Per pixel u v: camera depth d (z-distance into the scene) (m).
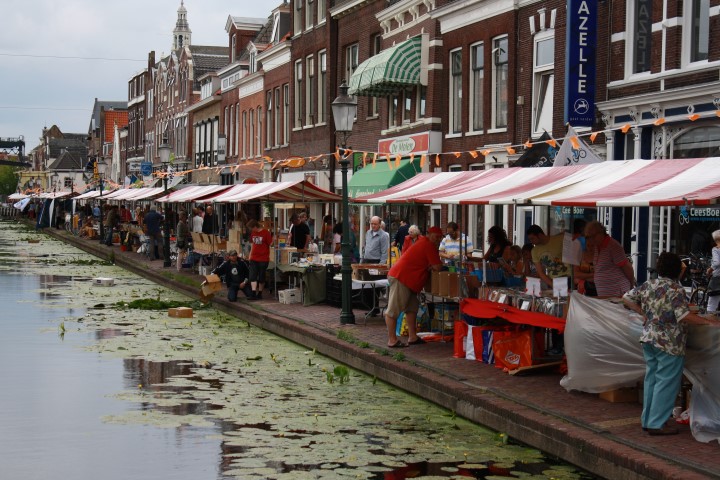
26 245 47.91
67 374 12.68
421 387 11.58
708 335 8.36
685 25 16.91
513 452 9.02
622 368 9.79
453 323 14.66
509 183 12.94
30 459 8.47
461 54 25.08
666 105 17.00
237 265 21.08
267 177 43.09
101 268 33.72
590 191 10.41
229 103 50.84
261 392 11.75
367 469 8.33
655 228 17.41
